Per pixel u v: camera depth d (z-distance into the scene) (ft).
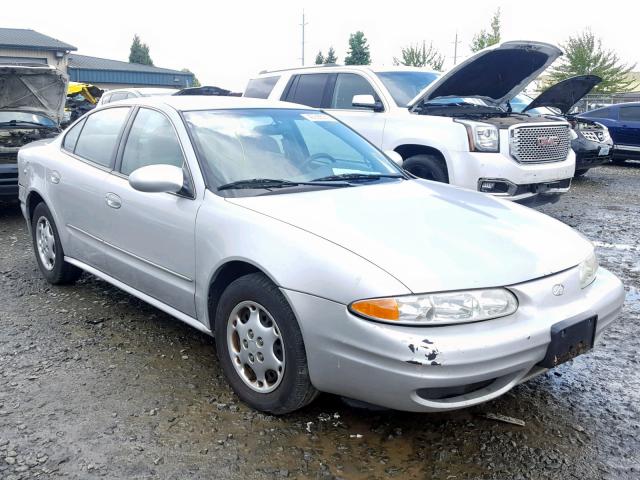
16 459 9.12
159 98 14.02
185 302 11.76
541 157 22.65
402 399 8.64
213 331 11.44
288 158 12.71
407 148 23.71
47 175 15.98
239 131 12.84
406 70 26.37
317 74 27.55
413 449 9.60
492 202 12.30
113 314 14.92
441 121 22.43
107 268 14.08
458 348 8.41
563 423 10.41
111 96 49.34
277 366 10.00
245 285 10.21
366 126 24.67
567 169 23.36
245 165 12.03
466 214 11.03
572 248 10.48
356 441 9.77
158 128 13.02
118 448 9.44
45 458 9.15
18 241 22.22
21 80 29.04
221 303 10.78
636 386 11.80
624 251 21.89
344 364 8.95
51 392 11.10
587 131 38.45
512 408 10.86
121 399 10.89
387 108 24.41
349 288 8.81
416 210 10.95
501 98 26.89
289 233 9.77
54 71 29.22
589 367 12.62
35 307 15.35
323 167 12.89
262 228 10.08
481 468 9.16
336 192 11.68
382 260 8.98
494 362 8.66
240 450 9.47
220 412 10.52
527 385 11.78
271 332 10.03
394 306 8.50
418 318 8.49
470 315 8.68
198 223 11.09
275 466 9.11
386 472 9.04
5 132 29.25
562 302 9.61
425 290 8.59
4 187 24.16
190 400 10.90
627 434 10.12
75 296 16.19
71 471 8.87
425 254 9.23
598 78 26.43
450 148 21.93
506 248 9.81
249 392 10.56
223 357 10.99
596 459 9.43
